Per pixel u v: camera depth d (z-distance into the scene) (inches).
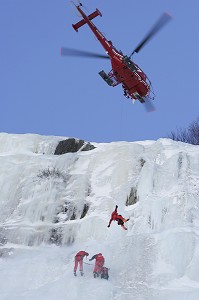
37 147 1929.1
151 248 1362.0
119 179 1667.1
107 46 1189.1
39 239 1585.9
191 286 1230.9
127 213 1545.3
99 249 1403.8
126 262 1347.2
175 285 1243.8
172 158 1617.9
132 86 1210.0
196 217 1440.7
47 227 1608.0
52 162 1784.0
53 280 1334.9
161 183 1582.2
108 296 1197.7
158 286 1238.9
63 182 1726.1
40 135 1964.8
